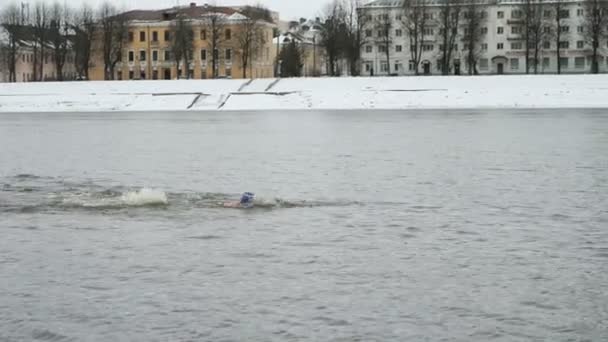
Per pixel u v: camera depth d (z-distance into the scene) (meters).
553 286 18.88
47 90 133.62
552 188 34.41
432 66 183.62
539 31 160.00
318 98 123.25
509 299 17.92
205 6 189.00
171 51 173.25
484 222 26.75
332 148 54.16
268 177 38.91
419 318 16.75
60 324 16.61
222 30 175.88
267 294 18.45
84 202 31.03
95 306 17.70
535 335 15.75
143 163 46.19
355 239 24.14
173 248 23.08
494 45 183.88
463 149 52.44
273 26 189.75
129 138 65.44
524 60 181.75
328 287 18.97
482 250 22.61
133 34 187.88
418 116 94.25
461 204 30.44
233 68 178.75
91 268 20.88
